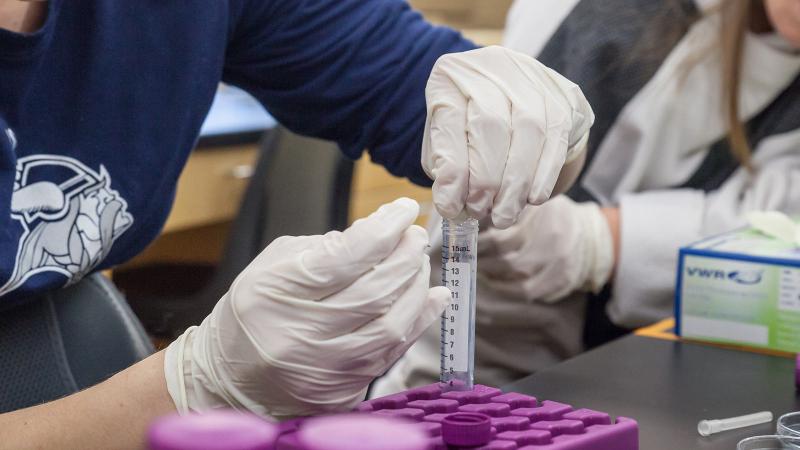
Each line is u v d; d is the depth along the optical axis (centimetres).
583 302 177
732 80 174
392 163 126
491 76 104
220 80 124
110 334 114
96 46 106
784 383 115
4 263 98
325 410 85
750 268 128
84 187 107
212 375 86
